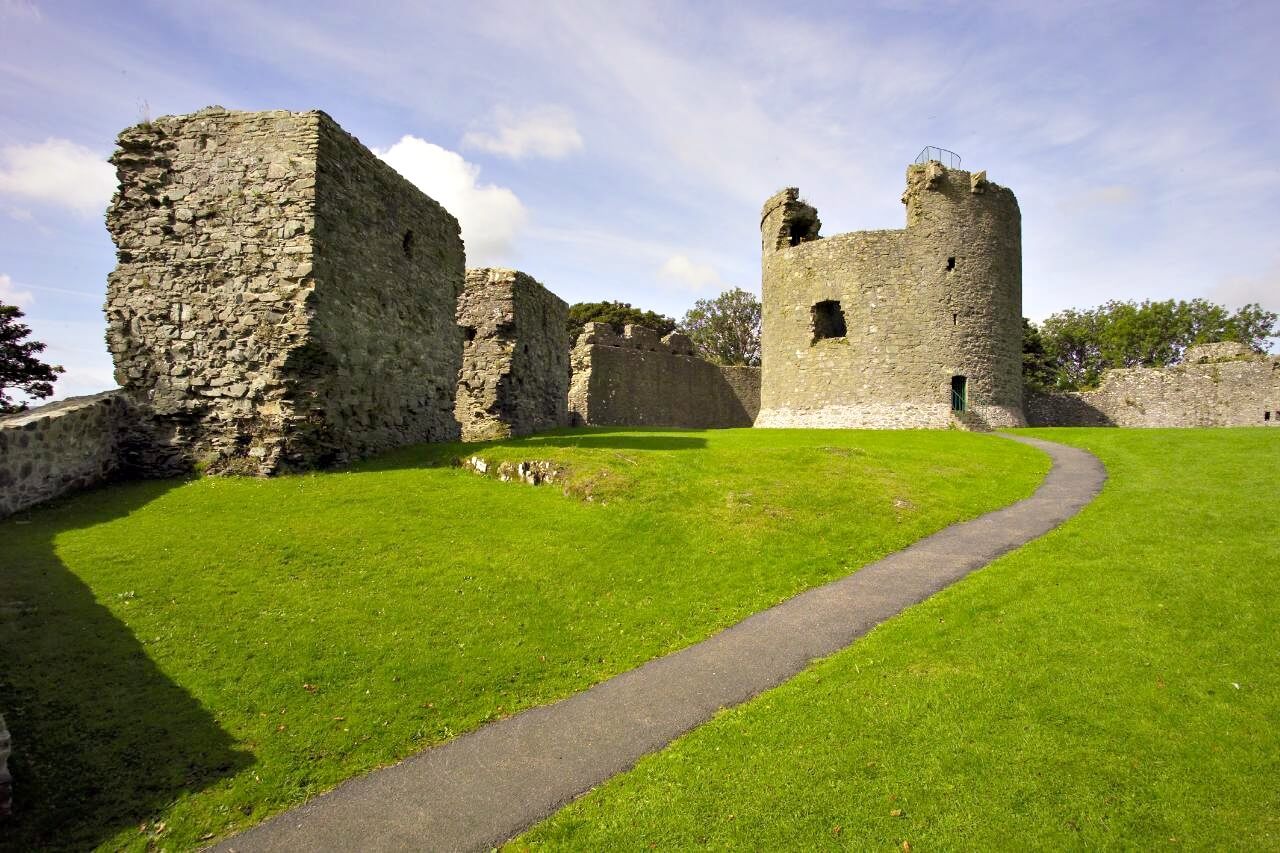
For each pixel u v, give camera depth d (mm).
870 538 12266
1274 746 5922
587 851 5414
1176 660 7328
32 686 6852
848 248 30875
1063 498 14711
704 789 6023
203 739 6527
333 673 7594
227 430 14086
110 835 5512
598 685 7898
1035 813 5418
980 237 30219
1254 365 33625
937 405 29344
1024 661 7551
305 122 14289
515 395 23531
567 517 12406
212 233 14320
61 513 11344
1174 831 5156
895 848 5219
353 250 15516
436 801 6027
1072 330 64438
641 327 41312
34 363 31000
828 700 7188
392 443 17141
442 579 9812
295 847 5504
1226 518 11773
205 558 9742
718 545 11688
